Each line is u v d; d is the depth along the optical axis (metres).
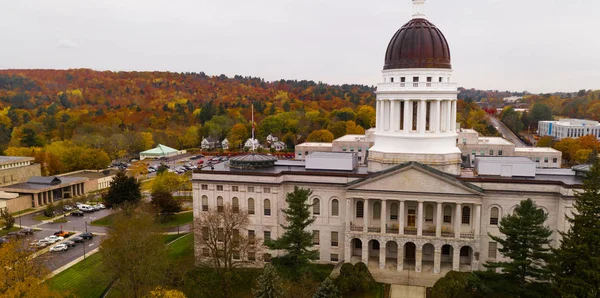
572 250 60.66
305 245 76.06
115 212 108.69
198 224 85.69
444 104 90.88
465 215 83.56
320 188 88.44
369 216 87.38
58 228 116.81
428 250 87.31
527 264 67.31
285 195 90.19
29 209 136.12
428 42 89.50
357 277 76.38
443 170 88.94
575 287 59.31
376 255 89.44
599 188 60.59
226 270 80.25
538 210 68.94
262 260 87.00
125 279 72.50
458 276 73.62
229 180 90.25
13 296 58.69
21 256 65.69
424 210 86.06
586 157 172.62
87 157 186.25
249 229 90.62
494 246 81.81
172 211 122.44
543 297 66.00
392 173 81.88
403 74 90.00
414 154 89.06
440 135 89.94
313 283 75.44
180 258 92.44
